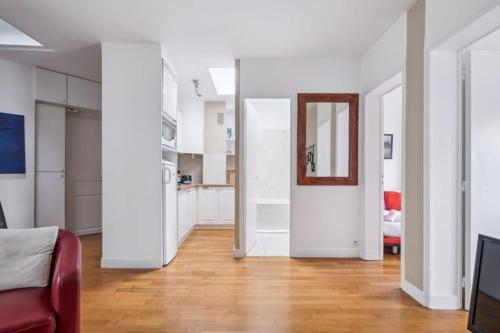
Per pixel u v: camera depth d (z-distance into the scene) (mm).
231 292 2584
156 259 3244
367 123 3592
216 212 5586
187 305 2330
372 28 2945
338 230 3689
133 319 2107
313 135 3699
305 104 3684
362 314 2201
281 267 3277
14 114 3879
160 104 3273
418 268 2430
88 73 4352
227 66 3924
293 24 2863
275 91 3705
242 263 3426
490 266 1418
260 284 2771
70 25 2887
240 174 3717
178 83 4605
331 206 3689
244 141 3715
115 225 3254
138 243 3250
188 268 3242
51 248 1742
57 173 4406
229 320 2096
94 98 4691
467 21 1868
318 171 3693
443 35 2107
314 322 2078
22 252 1687
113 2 2496
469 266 2240
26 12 2648
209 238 4754
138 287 2695
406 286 2592
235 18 2750
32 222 4055
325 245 3691
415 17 2480
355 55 3617
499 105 2240
